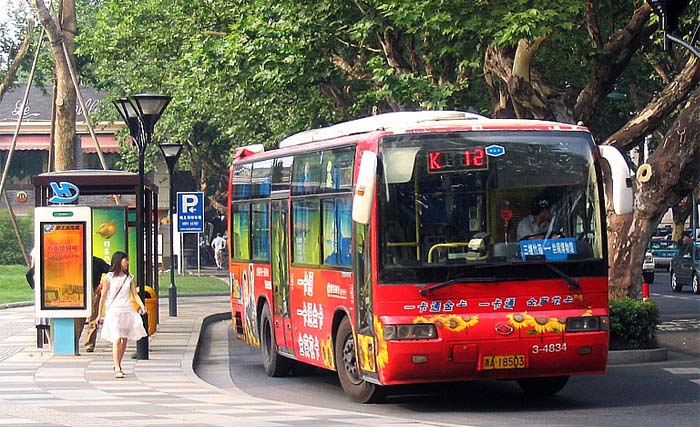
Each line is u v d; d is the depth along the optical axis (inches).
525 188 762.8
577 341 756.0
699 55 626.2
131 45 2038.6
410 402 823.1
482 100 1659.7
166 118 2807.6
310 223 898.1
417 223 746.8
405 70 1509.6
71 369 1022.4
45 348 1207.6
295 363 1031.0
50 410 741.3
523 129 769.6
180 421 681.6
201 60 1600.6
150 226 1393.9
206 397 830.5
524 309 752.3
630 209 769.6
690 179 1144.2
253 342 1087.0
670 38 641.6
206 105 1996.8
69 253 1137.4
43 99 3774.6
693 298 2058.3
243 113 1923.0
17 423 670.5
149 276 1389.0
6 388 881.5
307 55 1492.4
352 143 805.9
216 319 1728.6
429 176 752.3
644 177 1147.9
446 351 738.2
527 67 1242.0
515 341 746.2
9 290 2269.9
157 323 1487.5
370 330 758.5
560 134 773.9
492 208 756.6
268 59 1489.9
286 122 1878.7
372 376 764.0
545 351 752.3
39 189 1225.4
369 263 754.2
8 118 3676.2
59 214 1135.0
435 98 1379.2
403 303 740.0
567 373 764.6
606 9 1339.8
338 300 830.5
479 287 746.8
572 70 1457.9
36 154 3602.4
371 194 738.8
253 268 1079.0
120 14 2007.9
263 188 1044.5
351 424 667.4
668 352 1156.5
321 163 875.4
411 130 756.6
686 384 906.1
